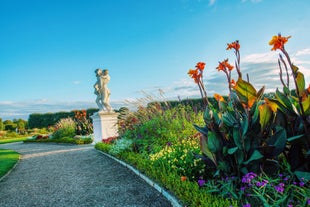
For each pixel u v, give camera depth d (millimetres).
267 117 2729
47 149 11672
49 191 4344
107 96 13461
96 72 13430
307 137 2582
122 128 9070
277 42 2477
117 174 5195
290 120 2771
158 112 7488
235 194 2662
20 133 31375
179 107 7441
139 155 5969
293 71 2529
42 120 27188
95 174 5391
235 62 2938
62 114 26234
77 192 4148
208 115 3047
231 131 3104
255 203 2529
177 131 6242
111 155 7590
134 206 3275
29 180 5301
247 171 2793
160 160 4602
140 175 4754
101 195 3875
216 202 2463
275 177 2758
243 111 3236
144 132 6988
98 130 12984
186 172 3797
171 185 3494
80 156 8297
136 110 8484
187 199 2887
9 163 7598
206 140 3141
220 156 3012
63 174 5652
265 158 2785
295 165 2791
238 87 2811
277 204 2162
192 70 3332
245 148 2836
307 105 2512
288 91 2934
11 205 3758
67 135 16312
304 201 2162
